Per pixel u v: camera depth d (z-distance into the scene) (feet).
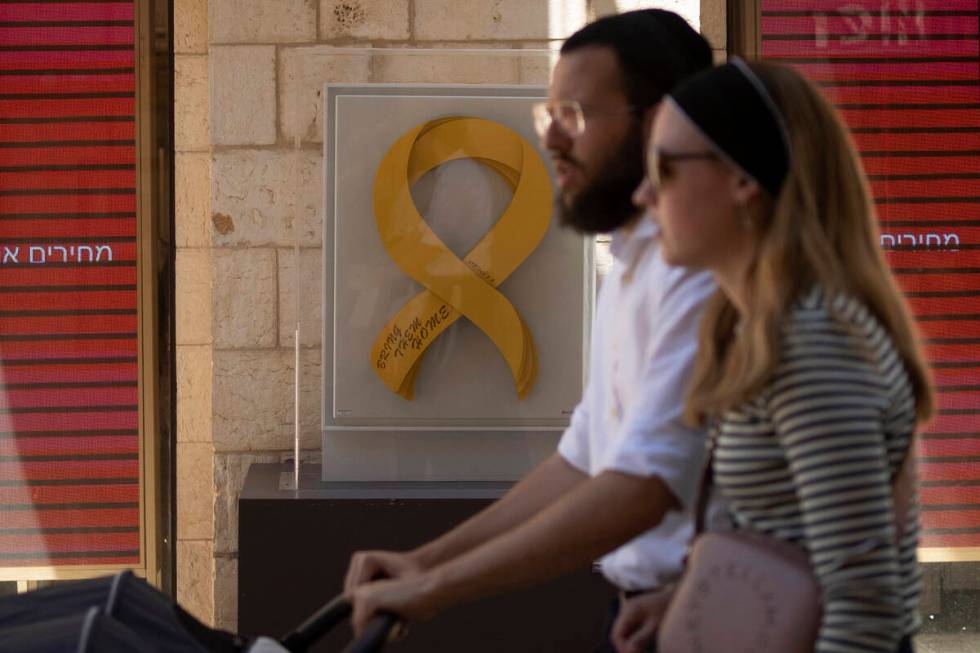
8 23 18.11
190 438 18.62
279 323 17.29
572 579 14.42
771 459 6.40
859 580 5.95
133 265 18.33
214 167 17.19
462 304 15.30
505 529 9.25
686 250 6.73
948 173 18.56
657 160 6.73
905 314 6.65
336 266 15.29
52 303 18.29
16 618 6.86
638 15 8.78
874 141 18.49
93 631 6.22
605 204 8.57
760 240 6.57
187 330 18.56
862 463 6.00
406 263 15.25
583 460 9.43
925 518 18.57
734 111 6.57
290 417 17.31
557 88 8.65
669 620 6.63
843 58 18.45
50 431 18.39
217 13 17.13
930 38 18.49
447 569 7.70
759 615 6.36
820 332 6.16
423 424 15.40
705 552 6.58
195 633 7.19
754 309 6.39
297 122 15.28
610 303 9.04
